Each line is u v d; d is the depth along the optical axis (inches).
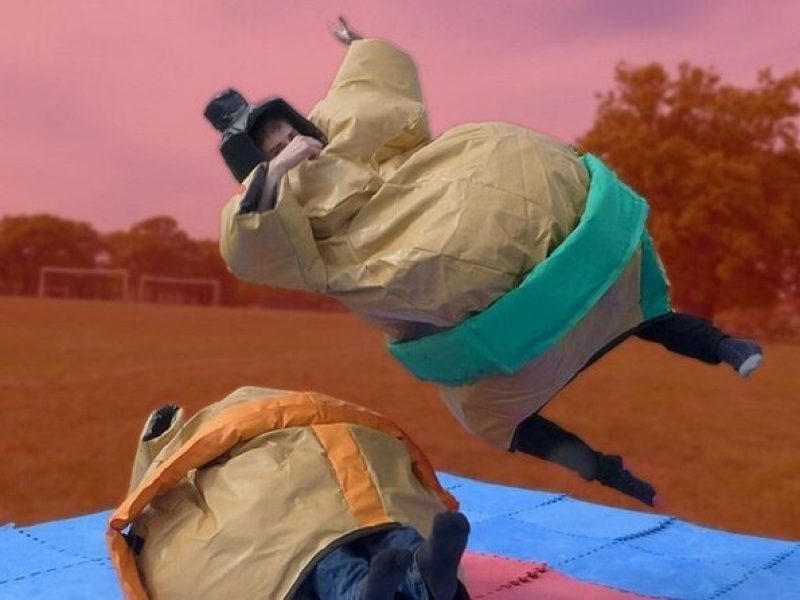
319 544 113.0
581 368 127.5
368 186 114.5
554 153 119.2
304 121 118.3
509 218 111.1
